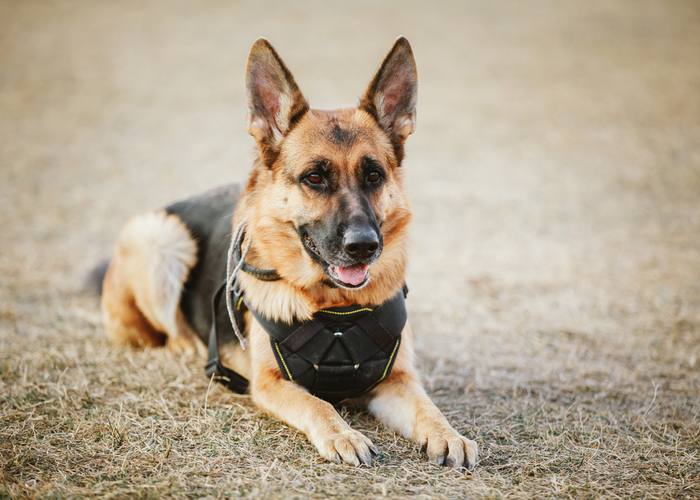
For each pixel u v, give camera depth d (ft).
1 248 23.15
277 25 78.07
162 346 15.35
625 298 18.74
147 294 14.30
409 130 11.87
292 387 10.59
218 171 36.11
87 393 11.68
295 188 10.75
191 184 33.63
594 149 39.99
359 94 52.49
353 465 9.04
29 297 18.44
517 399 12.25
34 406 11.04
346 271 10.09
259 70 10.89
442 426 9.62
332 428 9.51
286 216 10.84
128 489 8.32
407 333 11.85
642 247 23.66
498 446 10.04
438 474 8.91
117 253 15.06
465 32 75.51
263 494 8.19
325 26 77.82
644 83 55.67
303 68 60.80
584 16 81.66
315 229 10.49
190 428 10.40
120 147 40.78
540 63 63.31
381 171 10.98
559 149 40.32
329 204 10.44
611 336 15.96
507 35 74.13
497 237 25.61
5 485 8.23
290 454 9.54
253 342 11.16
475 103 51.93
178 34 74.08
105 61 63.31
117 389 12.23
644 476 9.06
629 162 36.91
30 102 50.34
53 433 10.12
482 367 13.99
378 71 11.41
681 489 8.67
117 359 14.01
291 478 8.71
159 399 11.64
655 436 10.53
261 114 11.07
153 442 9.83
